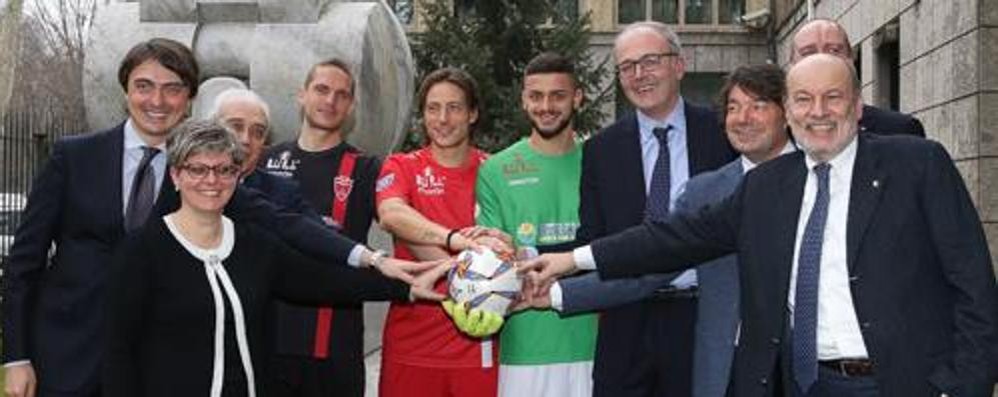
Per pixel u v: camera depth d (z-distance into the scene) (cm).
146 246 351
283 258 383
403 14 2883
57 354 382
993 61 1049
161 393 347
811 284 358
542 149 477
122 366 347
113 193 388
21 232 388
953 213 343
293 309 468
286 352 467
